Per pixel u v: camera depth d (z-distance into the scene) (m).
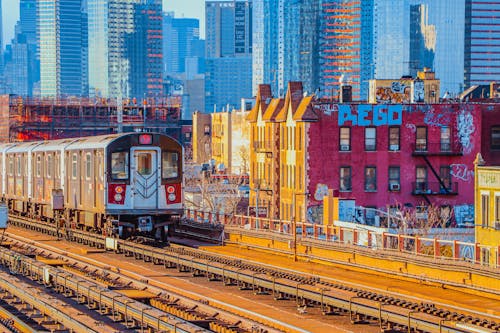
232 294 43.19
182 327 32.00
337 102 105.88
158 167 59.72
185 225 72.00
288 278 43.75
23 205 77.75
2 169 82.38
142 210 59.44
